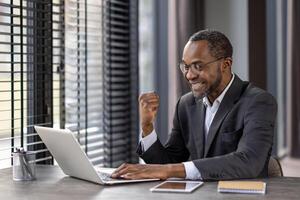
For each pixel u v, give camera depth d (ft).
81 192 5.38
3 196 5.28
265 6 14.46
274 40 17.95
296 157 19.62
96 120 10.73
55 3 8.55
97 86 10.73
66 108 9.48
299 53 19.21
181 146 7.41
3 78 7.88
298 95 19.42
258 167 5.93
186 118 7.29
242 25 13.67
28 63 8.02
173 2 12.30
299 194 5.13
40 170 6.79
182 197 5.04
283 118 19.77
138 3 11.51
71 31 9.34
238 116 6.52
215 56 6.40
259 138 6.07
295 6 19.12
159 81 13.29
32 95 8.32
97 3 10.35
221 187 5.25
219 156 6.23
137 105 11.63
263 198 4.98
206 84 6.45
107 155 11.02
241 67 13.80
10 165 7.92
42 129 6.19
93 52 10.53
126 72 11.46
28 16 8.11
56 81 9.00
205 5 13.57
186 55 6.47
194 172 5.81
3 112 7.84
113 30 10.91
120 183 5.70
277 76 18.69
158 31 13.26
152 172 5.84
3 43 7.58
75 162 5.86
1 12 7.65
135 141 11.69
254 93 6.52
